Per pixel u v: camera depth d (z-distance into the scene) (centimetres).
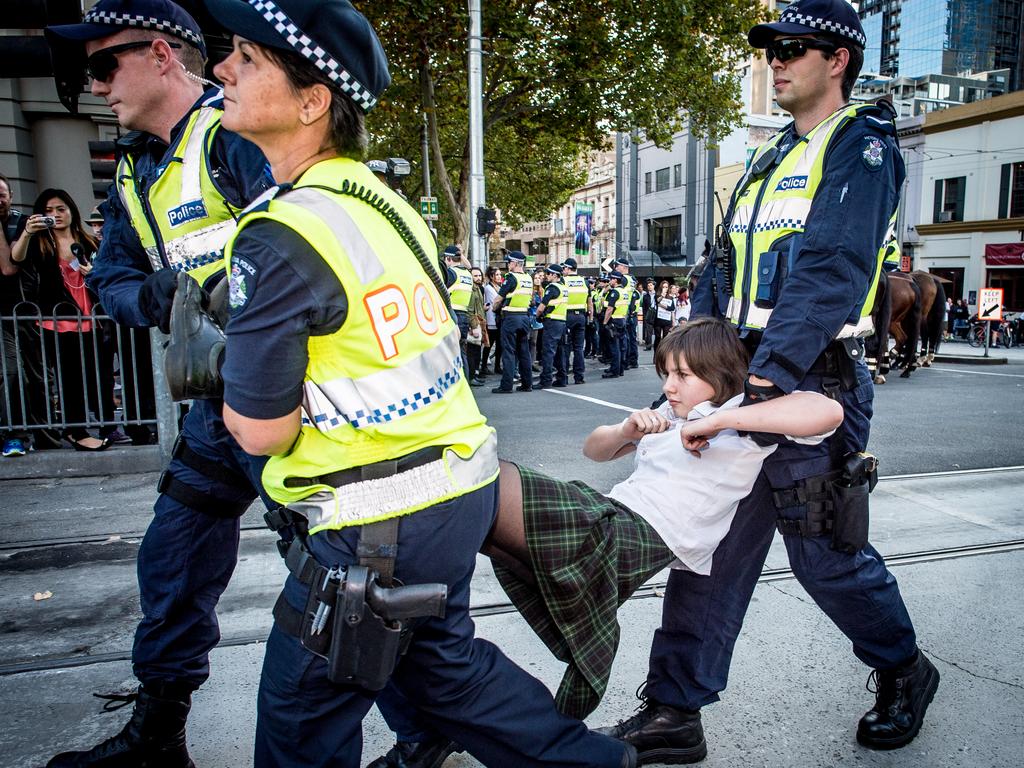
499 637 273
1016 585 315
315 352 120
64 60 191
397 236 131
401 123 1997
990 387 994
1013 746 209
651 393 992
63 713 227
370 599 120
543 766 145
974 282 2659
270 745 133
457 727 143
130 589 316
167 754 191
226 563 194
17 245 491
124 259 200
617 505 170
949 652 259
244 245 116
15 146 968
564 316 1088
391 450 124
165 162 176
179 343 131
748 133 3594
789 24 188
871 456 194
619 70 1647
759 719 223
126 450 500
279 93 123
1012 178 2530
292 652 128
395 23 1425
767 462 193
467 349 1039
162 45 179
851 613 200
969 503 434
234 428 118
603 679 151
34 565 340
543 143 2234
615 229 4544
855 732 216
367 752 208
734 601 196
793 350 170
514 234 5900
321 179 126
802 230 188
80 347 502
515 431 675
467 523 132
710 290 226
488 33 1475
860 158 178
